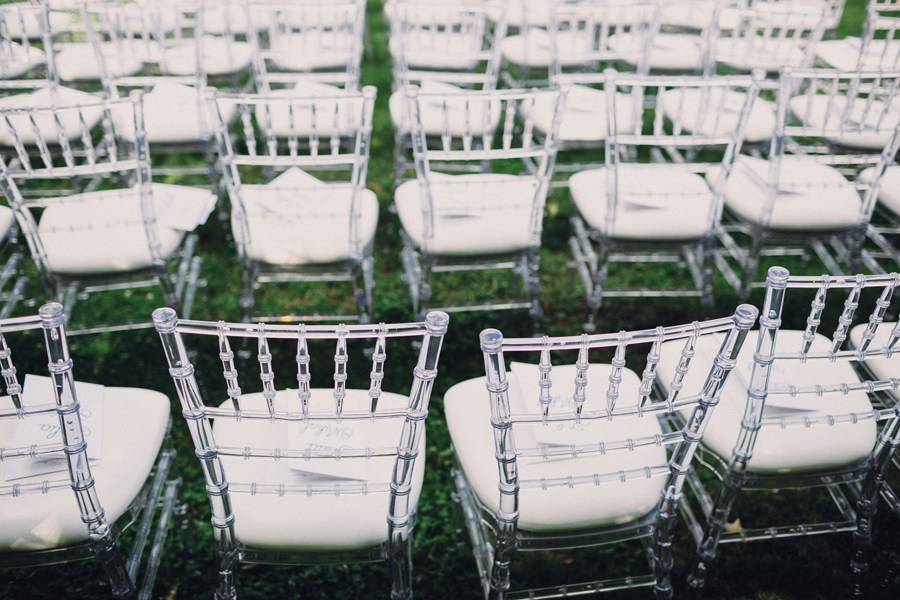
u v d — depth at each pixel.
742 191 3.34
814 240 3.26
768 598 2.51
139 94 2.53
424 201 2.87
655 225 3.11
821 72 2.81
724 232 3.74
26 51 3.85
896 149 2.96
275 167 4.30
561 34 4.91
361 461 1.97
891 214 3.46
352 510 1.98
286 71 4.49
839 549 2.65
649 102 4.61
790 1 4.79
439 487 2.84
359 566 2.56
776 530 2.46
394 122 3.99
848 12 7.39
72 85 4.40
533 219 2.99
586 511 2.02
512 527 1.99
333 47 4.42
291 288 3.70
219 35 5.12
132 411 2.27
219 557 1.98
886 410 2.13
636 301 3.72
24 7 3.63
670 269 3.93
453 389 2.41
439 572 2.57
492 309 3.56
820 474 2.21
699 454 2.32
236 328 1.61
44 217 3.02
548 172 2.86
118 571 2.06
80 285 2.93
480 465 2.14
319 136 3.75
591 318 3.42
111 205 3.11
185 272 3.35
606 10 4.17
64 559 1.99
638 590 2.53
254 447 2.00
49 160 2.63
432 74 3.86
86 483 1.84
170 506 2.48
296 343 3.39
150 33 4.71
